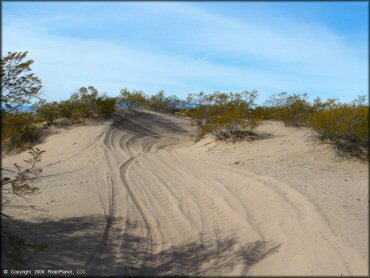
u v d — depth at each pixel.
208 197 9.27
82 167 14.37
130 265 6.05
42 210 8.91
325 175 9.97
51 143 19.72
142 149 19.03
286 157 12.33
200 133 20.42
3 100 7.00
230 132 16.80
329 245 5.68
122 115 25.39
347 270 5.00
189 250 6.45
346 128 11.52
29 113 8.09
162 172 12.81
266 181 9.58
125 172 13.06
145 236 7.29
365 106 12.15
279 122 19.09
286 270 5.17
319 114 12.75
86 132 21.00
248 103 18.77
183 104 32.31
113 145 19.11
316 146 12.69
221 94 19.42
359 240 5.78
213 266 5.69
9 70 7.03
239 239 6.56
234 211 7.91
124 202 9.48
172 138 23.16
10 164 15.80
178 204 8.95
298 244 5.90
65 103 23.34
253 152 14.00
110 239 7.17
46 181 12.07
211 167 12.77
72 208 9.05
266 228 6.80
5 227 7.29
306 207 7.31
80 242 6.99
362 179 9.28
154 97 32.47
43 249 6.21
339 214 6.82
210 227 7.36
